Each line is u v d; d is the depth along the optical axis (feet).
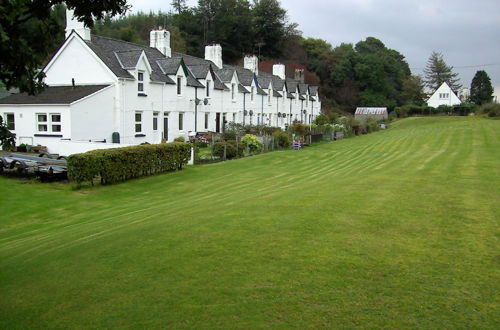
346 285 18.54
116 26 249.55
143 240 26.53
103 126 92.63
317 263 20.94
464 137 110.83
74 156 55.16
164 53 126.62
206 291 18.98
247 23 278.26
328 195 36.37
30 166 62.69
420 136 127.44
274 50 307.78
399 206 31.09
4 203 48.52
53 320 17.95
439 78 403.54
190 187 58.39
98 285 20.71
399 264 20.35
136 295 19.25
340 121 181.98
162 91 108.99
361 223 26.94
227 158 90.07
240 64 260.62
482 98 369.71
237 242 24.61
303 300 17.53
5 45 16.83
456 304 16.53
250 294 18.35
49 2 19.42
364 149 106.22
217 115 137.18
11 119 91.04
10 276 23.84
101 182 59.47
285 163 83.66
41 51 19.80
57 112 86.22
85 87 94.89
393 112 286.46
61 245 29.63
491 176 46.24
